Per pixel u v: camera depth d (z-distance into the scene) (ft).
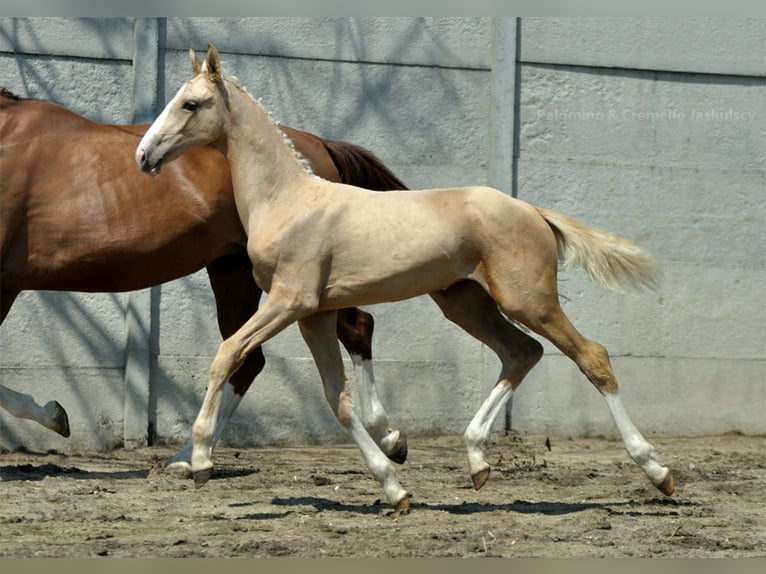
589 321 39.58
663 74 40.52
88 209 27.66
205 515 23.36
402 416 38.37
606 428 39.52
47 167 27.61
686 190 40.52
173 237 28.22
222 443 37.04
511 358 24.13
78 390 36.45
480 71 39.58
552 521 22.88
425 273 22.57
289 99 38.22
